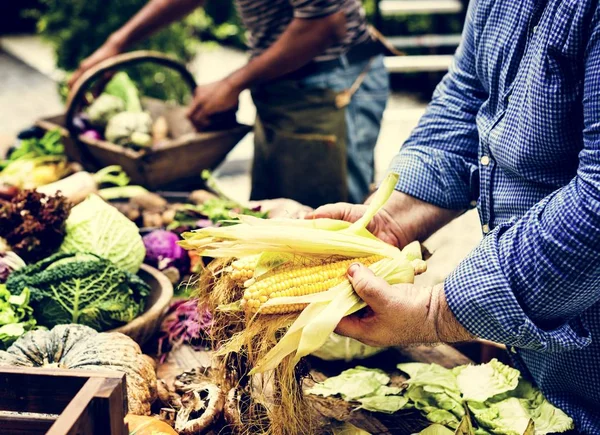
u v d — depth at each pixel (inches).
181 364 71.8
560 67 52.5
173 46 192.4
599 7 48.7
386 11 226.2
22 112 256.7
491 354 76.6
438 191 67.5
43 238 77.8
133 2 170.1
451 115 68.8
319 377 70.6
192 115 113.7
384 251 58.4
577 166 56.1
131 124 114.3
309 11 99.4
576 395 61.6
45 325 68.7
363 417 63.8
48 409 45.8
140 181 111.4
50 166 109.0
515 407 62.6
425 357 73.6
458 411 63.6
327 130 109.5
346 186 113.0
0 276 72.6
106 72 115.5
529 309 51.6
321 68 107.0
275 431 56.8
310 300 53.5
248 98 270.8
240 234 56.3
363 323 55.1
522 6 55.6
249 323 54.2
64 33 170.9
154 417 57.6
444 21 255.1
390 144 219.8
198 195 101.9
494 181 62.3
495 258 51.9
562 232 49.1
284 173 113.7
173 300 80.2
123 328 68.4
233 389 60.2
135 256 79.3
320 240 56.6
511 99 57.4
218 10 321.1
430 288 54.2
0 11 379.9
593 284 49.8
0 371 45.6
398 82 275.9
